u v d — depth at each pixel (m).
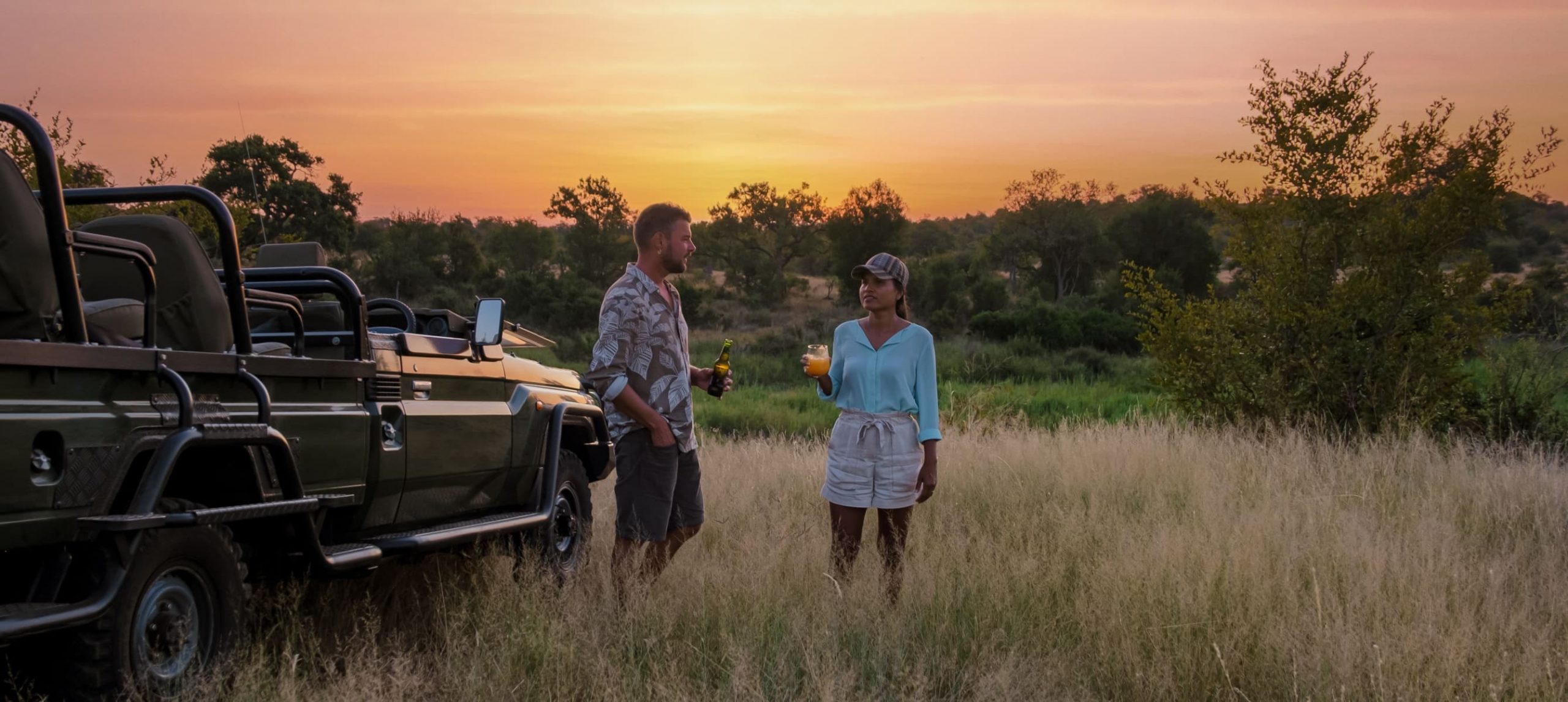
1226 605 5.13
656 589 5.52
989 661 4.72
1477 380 13.62
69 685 3.45
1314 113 12.59
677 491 5.59
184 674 3.81
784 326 59.81
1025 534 6.95
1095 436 11.28
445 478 5.45
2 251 3.53
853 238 81.94
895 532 5.82
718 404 23.52
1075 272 88.19
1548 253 72.81
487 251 83.75
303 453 4.40
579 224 80.62
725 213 96.31
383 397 5.02
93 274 4.39
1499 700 4.33
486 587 5.59
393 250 63.16
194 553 3.86
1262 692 4.49
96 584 3.49
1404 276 12.18
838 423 5.84
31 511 3.28
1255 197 13.09
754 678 4.37
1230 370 12.80
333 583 5.66
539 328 54.97
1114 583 5.46
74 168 11.86
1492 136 12.18
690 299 65.06
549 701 4.24
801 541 6.69
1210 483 8.45
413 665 4.78
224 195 22.64
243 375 4.11
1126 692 4.55
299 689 4.19
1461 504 8.08
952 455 10.02
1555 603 5.57
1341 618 4.89
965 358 37.81
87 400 3.50
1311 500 7.72
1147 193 87.06
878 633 4.98
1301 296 12.52
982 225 193.25
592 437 6.98
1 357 3.16
